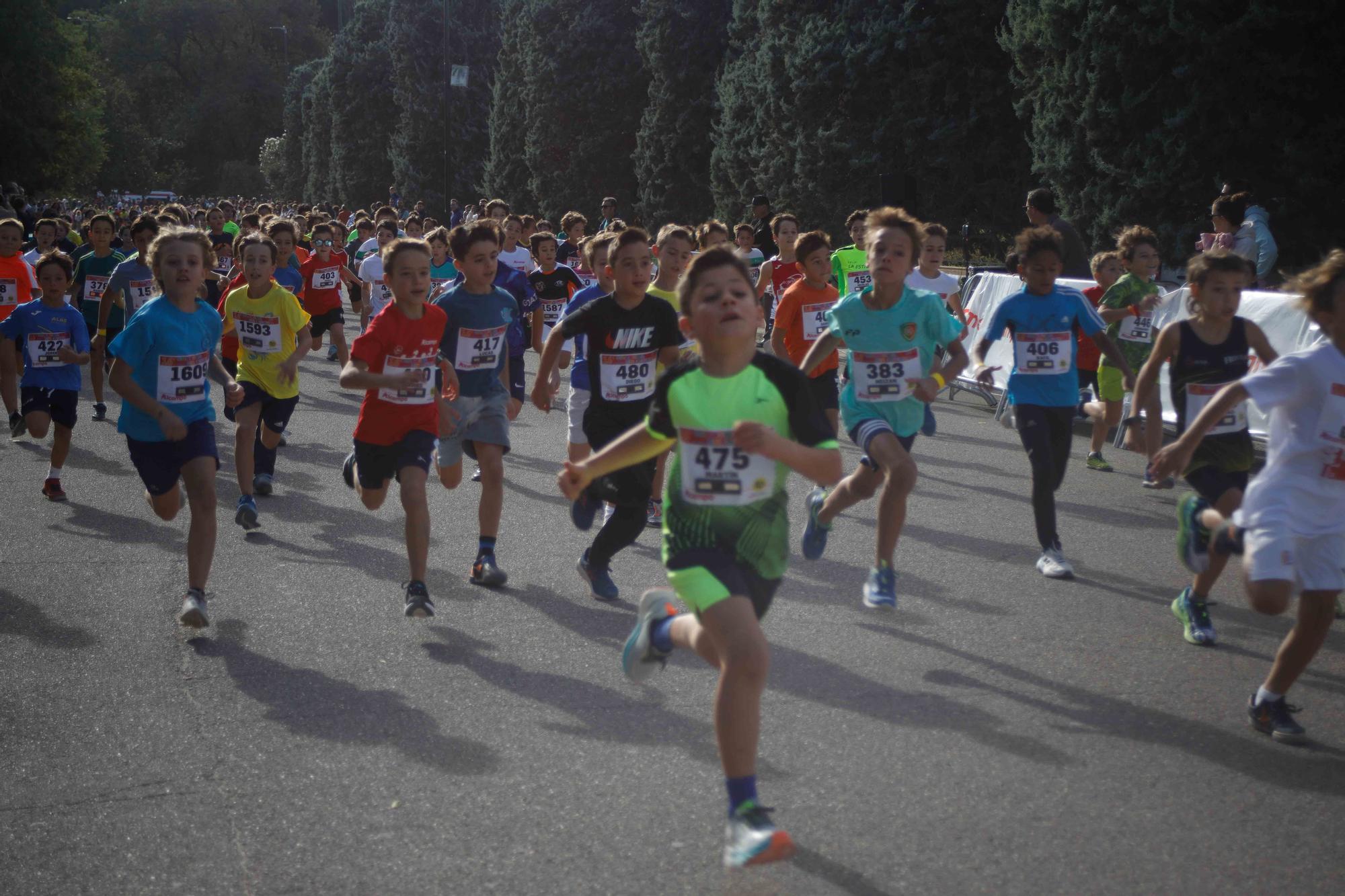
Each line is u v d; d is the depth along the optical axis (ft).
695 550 11.69
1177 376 18.51
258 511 26.45
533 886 11.07
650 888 11.01
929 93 91.04
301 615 19.22
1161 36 63.57
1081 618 19.06
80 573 21.63
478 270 20.72
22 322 27.25
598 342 19.77
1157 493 28.91
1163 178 64.13
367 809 12.63
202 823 12.39
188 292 18.99
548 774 13.43
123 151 307.17
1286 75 61.57
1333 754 13.96
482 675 16.55
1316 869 11.33
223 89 347.15
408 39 194.39
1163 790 12.94
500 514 21.09
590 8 142.31
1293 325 30.76
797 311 25.86
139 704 15.58
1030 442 21.45
